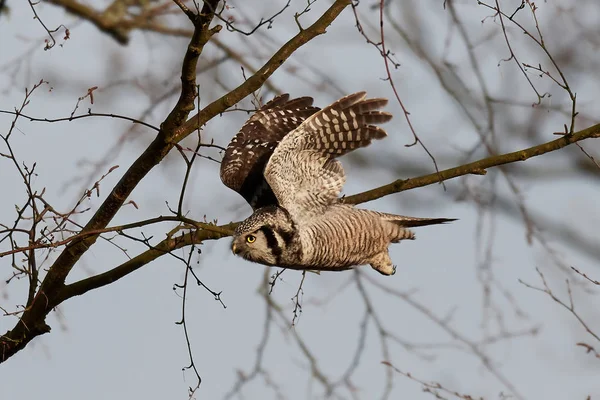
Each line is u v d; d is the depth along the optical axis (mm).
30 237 10539
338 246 12195
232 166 12625
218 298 10852
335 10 11922
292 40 11812
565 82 11945
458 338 14672
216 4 10117
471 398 12648
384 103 11961
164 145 11023
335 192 12133
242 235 11570
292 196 11898
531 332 14305
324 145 11922
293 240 11766
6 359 12328
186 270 10852
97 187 10586
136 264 12023
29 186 10477
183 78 10477
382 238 12703
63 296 12102
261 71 11703
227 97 11695
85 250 11820
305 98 13484
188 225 11664
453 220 12945
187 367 11133
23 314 12117
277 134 13047
